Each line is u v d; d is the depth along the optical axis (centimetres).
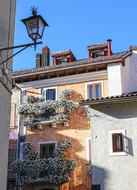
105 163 1639
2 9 1060
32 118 2336
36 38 873
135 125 1653
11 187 2280
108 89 2258
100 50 2692
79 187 2092
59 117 2259
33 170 2177
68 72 2378
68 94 2339
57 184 2139
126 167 1603
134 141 1631
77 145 2197
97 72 2322
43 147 2273
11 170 2306
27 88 2473
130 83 2420
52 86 2414
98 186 1611
